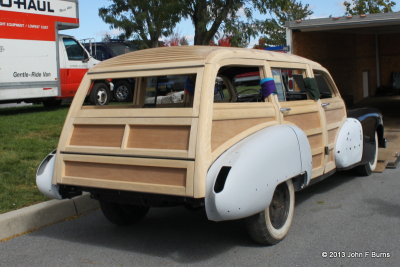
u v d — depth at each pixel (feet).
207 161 13.28
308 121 18.51
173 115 13.84
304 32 48.29
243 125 15.03
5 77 40.14
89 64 48.80
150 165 13.76
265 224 14.94
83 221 19.42
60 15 44.29
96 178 14.85
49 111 44.24
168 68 14.83
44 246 16.53
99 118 15.16
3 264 14.97
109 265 14.65
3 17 39.68
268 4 54.54
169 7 53.47
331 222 17.99
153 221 19.01
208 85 13.94
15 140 29.91
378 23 41.24
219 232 17.31
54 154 16.47
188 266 14.33
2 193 20.59
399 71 75.20
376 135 26.43
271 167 14.35
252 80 19.21
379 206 20.01
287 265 14.08
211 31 55.72
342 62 60.54
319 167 18.97
